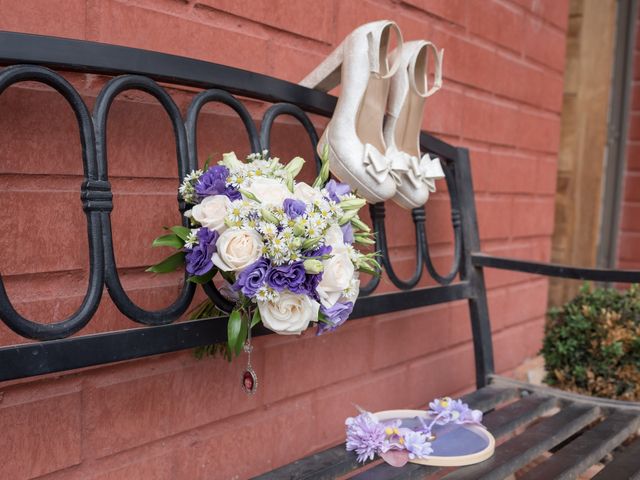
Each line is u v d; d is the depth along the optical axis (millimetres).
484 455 912
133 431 919
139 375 923
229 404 1046
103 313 872
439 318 1507
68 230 829
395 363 1385
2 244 771
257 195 740
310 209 751
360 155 949
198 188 765
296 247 719
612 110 2877
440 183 1488
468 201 1353
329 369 1228
